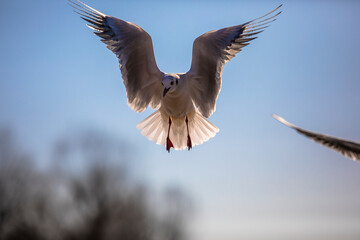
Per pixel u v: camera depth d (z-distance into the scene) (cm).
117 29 806
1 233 2612
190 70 820
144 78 835
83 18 811
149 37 800
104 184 2783
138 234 2748
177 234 2761
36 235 2700
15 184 2628
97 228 2747
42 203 2711
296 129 445
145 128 896
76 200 2788
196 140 891
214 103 818
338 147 452
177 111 844
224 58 782
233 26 796
